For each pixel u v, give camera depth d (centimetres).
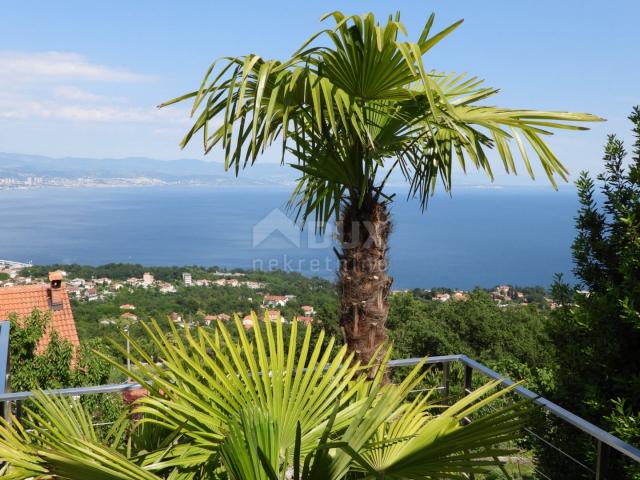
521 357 1473
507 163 230
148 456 170
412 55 220
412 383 188
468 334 1505
